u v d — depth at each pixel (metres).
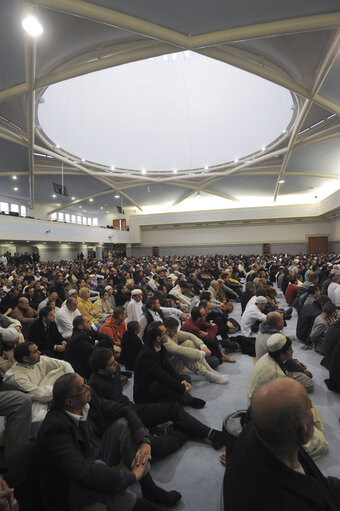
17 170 20.17
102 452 2.00
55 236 24.25
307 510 0.94
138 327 3.99
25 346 2.64
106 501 1.62
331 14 6.70
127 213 37.19
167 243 35.34
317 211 28.05
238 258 24.86
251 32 7.23
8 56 8.19
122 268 15.41
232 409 3.03
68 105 20.17
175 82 23.02
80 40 8.63
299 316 4.86
